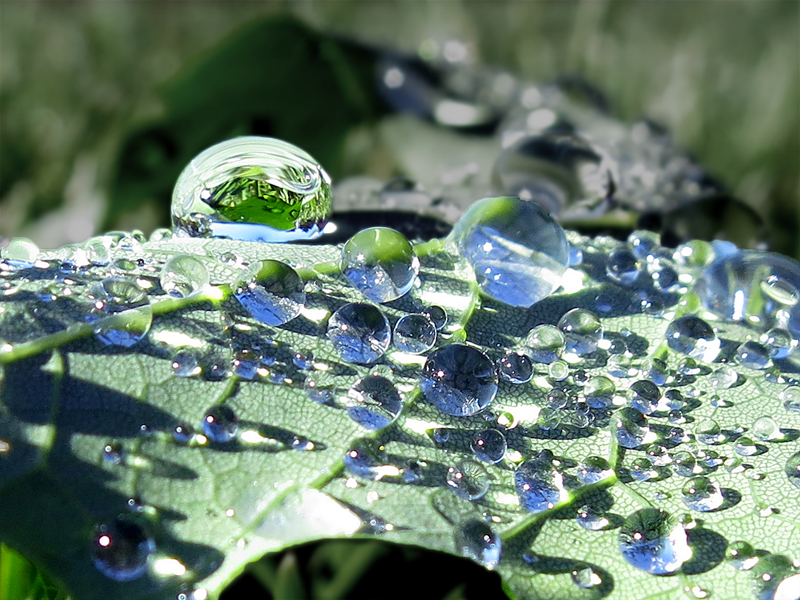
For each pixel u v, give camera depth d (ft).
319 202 0.24
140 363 0.20
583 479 0.21
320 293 0.22
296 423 0.20
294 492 0.20
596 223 0.30
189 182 0.24
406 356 0.21
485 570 0.26
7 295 0.21
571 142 0.32
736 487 0.21
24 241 0.22
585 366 0.22
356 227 0.27
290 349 0.21
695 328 0.22
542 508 0.20
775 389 0.22
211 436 0.20
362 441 0.20
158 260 0.22
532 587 0.20
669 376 0.22
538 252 0.22
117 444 0.20
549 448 0.21
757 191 0.59
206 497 0.20
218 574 0.19
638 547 0.20
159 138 0.33
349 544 0.26
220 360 0.21
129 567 0.19
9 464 0.20
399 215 0.28
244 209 0.24
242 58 0.34
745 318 0.23
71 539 0.19
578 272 0.23
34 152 0.56
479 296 0.22
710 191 0.32
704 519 0.20
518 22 0.66
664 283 0.23
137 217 0.32
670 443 0.21
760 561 0.20
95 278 0.21
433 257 0.22
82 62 0.64
